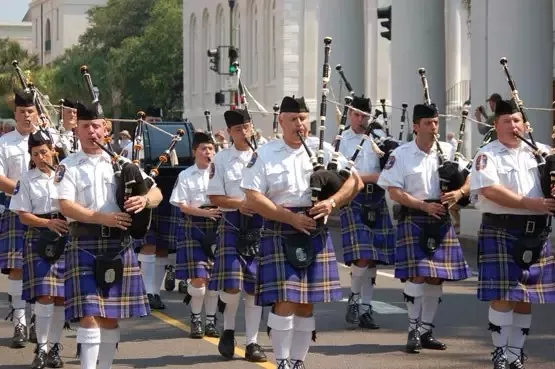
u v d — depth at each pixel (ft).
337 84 94.02
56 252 32.94
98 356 28.45
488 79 72.90
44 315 33.04
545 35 70.79
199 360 34.63
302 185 28.37
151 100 230.48
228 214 35.42
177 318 43.16
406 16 84.69
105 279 27.78
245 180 28.37
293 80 165.48
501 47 71.31
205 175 40.19
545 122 71.00
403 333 39.06
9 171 35.78
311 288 28.22
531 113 70.69
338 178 28.25
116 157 28.22
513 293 30.07
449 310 43.96
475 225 72.49
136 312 28.27
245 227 35.09
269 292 28.12
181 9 229.86
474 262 62.18
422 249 35.06
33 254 33.06
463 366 33.22
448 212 35.45
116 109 234.99
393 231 40.78
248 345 34.53
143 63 227.61
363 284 40.22
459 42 133.39
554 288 30.45
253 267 34.65
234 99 50.44
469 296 47.83
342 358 34.55
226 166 35.22
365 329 39.83
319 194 28.09
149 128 61.52
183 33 222.28
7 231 36.63
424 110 34.65
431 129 34.71
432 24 84.48
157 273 45.85
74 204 27.66
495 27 71.67
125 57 229.45
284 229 28.37
